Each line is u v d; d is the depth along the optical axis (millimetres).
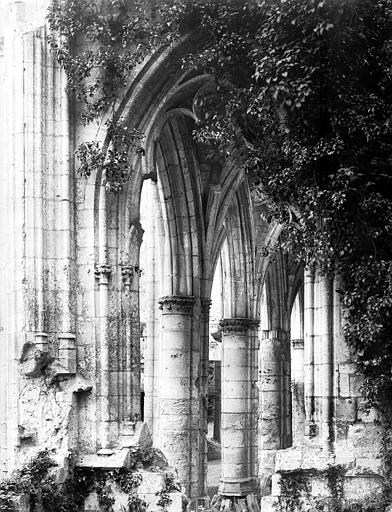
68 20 19812
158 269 27578
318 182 18656
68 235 19609
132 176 20156
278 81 18578
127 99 19953
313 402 19906
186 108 22516
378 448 19047
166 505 18672
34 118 19703
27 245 19422
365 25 18641
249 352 31375
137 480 18828
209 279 27281
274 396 38656
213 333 48000
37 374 19328
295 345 44156
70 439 19109
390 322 18672
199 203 26719
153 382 27672
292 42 18531
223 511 28156
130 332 19891
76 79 19703
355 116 18344
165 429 25672
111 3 19922
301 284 41906
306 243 18734
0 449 19719
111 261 19891
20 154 19656
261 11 19188
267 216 20078
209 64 19719
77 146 20016
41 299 19328
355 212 18406
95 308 19703
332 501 19062
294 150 18516
